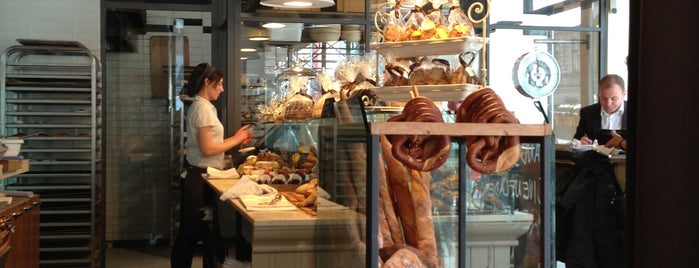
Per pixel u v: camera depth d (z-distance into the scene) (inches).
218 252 225.3
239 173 209.0
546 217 81.2
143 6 271.1
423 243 87.2
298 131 192.4
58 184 289.6
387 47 126.0
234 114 265.0
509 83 290.0
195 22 276.4
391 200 88.2
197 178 223.5
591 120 232.1
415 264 85.2
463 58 129.3
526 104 290.7
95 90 285.9
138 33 273.7
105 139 271.4
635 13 36.0
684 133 34.4
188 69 277.4
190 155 226.4
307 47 268.1
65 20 306.5
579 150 168.2
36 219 191.3
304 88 203.0
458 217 88.0
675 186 34.8
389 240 87.7
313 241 120.1
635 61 36.1
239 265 167.5
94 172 282.7
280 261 119.5
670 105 34.7
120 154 277.7
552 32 291.9
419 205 87.5
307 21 267.1
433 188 88.2
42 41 282.7
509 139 80.0
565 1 292.8
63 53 298.5
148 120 277.9
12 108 288.2
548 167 80.6
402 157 78.6
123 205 279.7
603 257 167.0
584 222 166.2
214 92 222.7
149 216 281.3
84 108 291.6
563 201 166.2
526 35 290.7
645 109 35.6
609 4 292.8
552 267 82.0
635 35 36.1
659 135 35.1
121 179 278.8
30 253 181.9
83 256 284.2
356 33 269.6
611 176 166.7
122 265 273.0
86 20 308.0
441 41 118.4
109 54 272.4
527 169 83.1
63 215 284.8
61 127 286.2
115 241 280.1
